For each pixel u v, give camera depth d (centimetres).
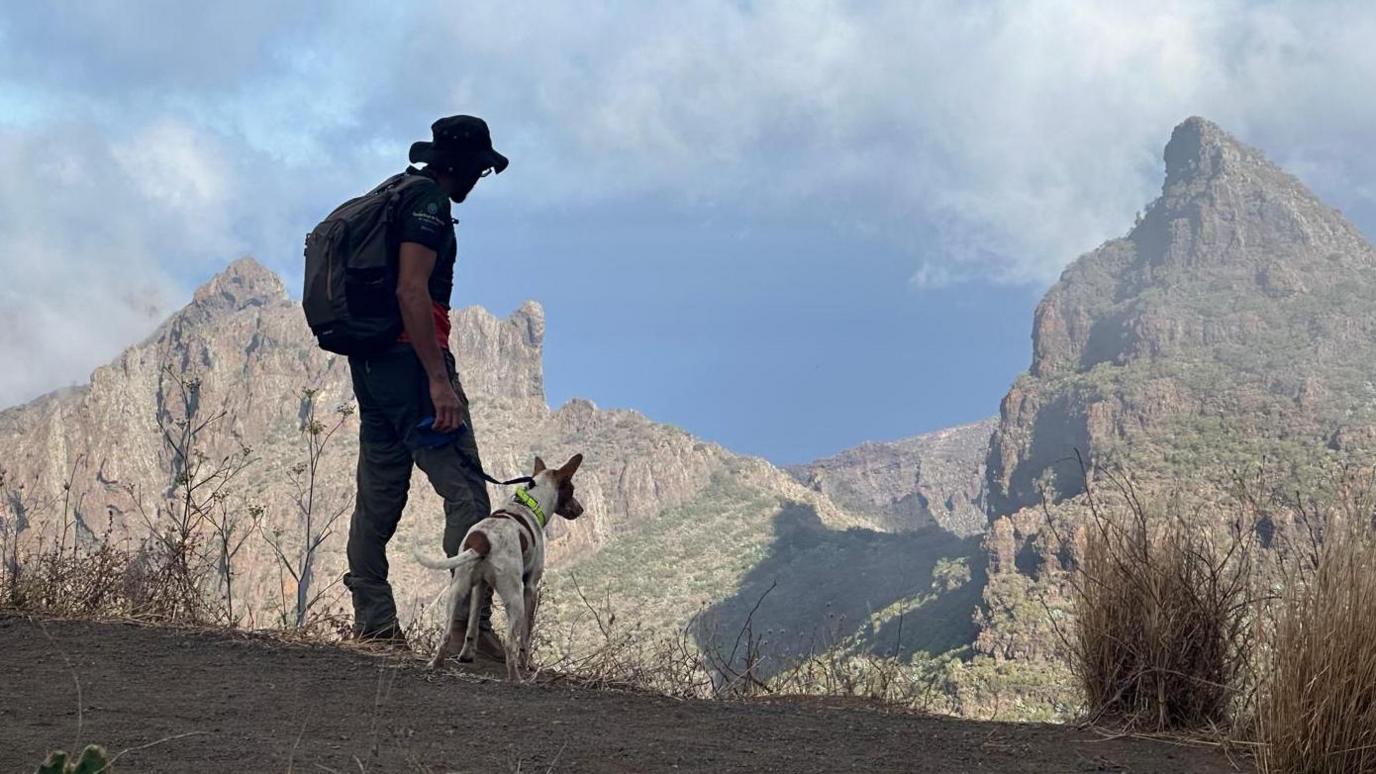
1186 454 13838
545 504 575
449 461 577
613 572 19738
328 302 569
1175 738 457
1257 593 471
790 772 374
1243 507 487
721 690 571
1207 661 483
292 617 614
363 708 426
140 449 14600
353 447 10131
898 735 444
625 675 561
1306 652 402
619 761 372
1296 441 13025
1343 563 407
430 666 524
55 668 467
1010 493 17275
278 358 19462
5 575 597
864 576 17400
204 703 420
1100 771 403
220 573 634
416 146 616
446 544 576
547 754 373
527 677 532
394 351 577
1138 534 504
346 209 579
